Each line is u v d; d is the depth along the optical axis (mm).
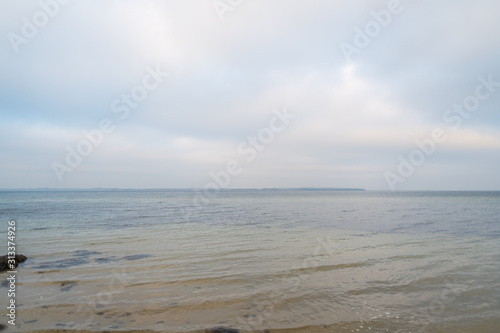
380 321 6793
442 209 46625
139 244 16328
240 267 11430
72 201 74062
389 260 12523
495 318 6949
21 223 26141
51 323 6656
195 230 22250
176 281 9695
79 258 12945
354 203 68375
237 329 6414
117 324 6633
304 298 8195
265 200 87438
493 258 12883
